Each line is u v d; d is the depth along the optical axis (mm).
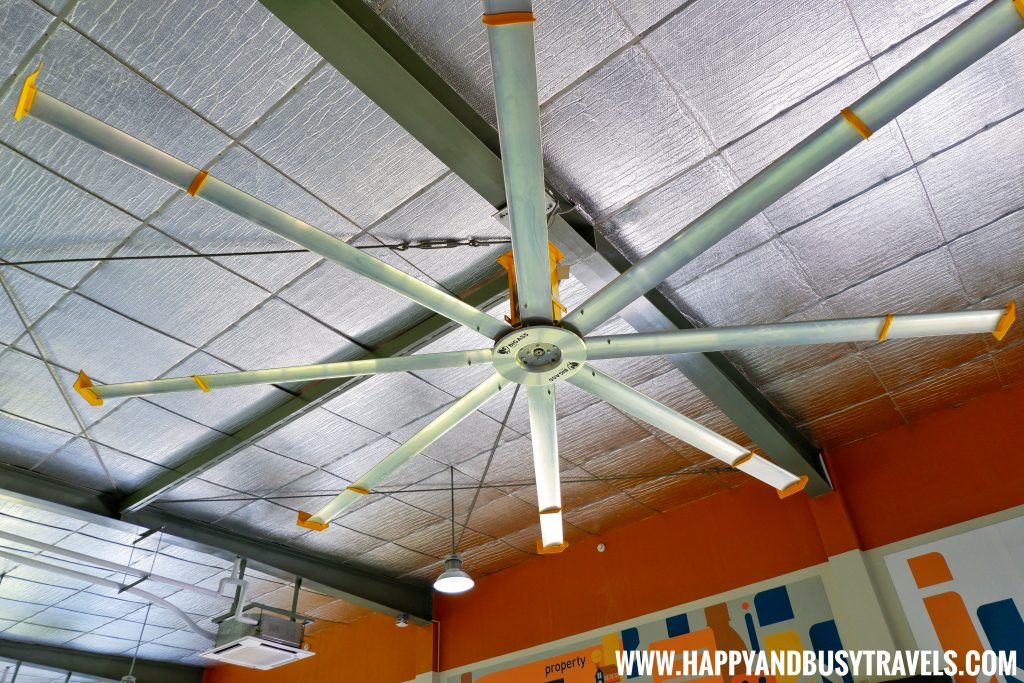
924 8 2781
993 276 4027
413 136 2879
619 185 3422
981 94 3100
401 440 4965
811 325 2367
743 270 3906
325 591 6504
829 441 5340
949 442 4961
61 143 3043
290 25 2465
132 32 2713
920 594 4629
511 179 1819
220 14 2668
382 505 5789
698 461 5445
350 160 3209
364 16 2650
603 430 5062
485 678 6371
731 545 5570
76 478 5062
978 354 4570
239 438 4691
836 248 3807
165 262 3584
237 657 5566
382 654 7320
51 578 6543
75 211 3326
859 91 3076
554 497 2916
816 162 1818
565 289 3936
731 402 4359
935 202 3578
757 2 2752
